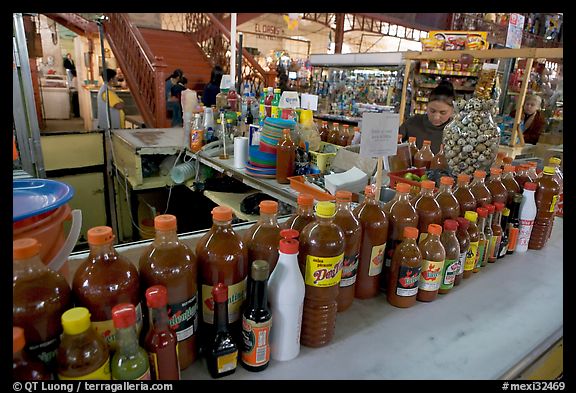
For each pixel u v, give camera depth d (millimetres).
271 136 2174
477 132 1602
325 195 1748
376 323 1036
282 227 1057
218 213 824
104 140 3873
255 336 801
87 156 3793
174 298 744
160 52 7766
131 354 642
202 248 820
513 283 1289
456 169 1685
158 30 8344
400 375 853
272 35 16312
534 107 3941
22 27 2688
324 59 6918
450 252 1153
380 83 6828
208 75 7695
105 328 684
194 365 827
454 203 1229
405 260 1072
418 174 1839
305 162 2143
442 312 1104
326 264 860
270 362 866
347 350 923
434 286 1134
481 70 3594
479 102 1628
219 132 2957
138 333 725
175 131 4047
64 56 12797
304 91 8836
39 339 623
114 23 6828
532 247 1570
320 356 897
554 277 1343
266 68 12570
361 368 866
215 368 787
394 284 1103
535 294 1226
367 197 1095
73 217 871
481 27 7488
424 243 1126
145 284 745
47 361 634
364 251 1092
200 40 8281
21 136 2830
